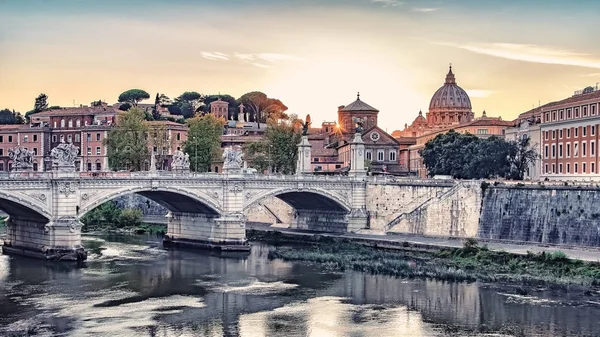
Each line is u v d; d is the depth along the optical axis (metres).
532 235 122.38
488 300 89.38
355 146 153.38
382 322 80.38
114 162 189.75
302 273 108.38
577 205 117.00
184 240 137.75
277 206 171.75
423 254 123.25
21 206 110.56
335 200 148.00
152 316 82.81
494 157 167.12
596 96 154.12
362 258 119.75
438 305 87.38
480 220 130.50
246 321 81.00
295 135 192.62
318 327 78.62
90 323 79.50
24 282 99.69
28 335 74.75
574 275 101.31
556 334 75.19
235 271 110.00
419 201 142.50
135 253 127.38
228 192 130.38
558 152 165.50
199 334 76.00
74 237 114.69
